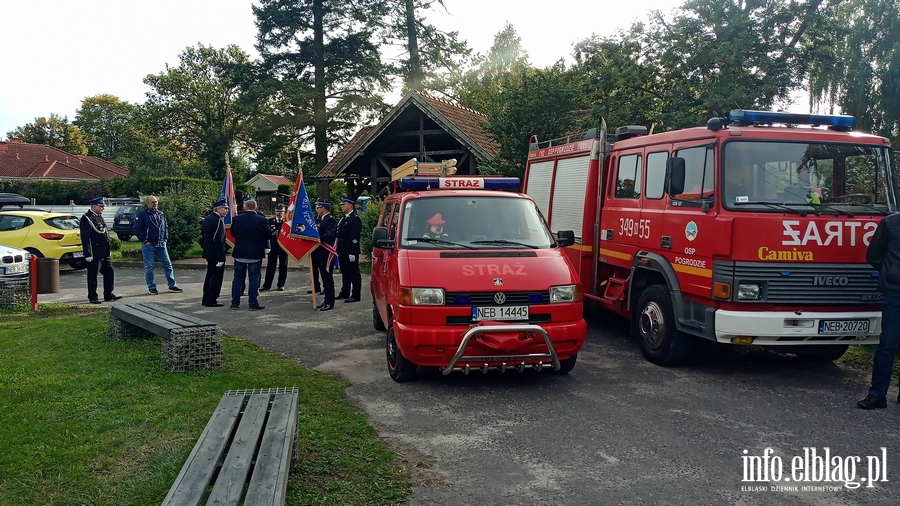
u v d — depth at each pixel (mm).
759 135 6523
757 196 6391
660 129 15172
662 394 6160
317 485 4109
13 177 50719
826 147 6637
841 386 6484
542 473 4383
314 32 30469
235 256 10938
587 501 3986
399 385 6441
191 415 5281
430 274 6113
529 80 15906
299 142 32031
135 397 5703
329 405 5711
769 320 6148
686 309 6852
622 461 4590
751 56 15047
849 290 6293
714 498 4039
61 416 5207
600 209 8883
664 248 7215
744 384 6520
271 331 9141
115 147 82438
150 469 4234
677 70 15273
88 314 10133
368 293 12906
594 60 16781
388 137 21094
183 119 54875
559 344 6156
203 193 22688
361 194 24078
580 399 5996
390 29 31047
